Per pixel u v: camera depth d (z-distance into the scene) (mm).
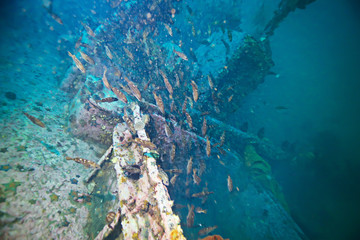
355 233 11289
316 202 13391
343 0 32594
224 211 6105
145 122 4980
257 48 7395
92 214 4270
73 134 5605
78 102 5523
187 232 4938
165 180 3840
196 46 13023
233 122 11836
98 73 6934
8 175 3656
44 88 6852
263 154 9883
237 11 14094
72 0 13625
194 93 4984
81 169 4965
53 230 3523
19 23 10617
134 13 8406
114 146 4359
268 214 5969
